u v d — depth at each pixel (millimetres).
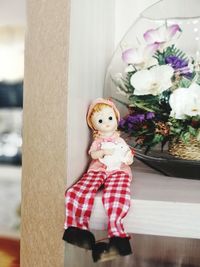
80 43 300
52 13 267
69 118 272
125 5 480
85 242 248
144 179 356
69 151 275
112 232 248
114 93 390
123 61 369
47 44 269
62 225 271
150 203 264
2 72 1016
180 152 341
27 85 277
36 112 275
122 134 358
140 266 469
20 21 992
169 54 344
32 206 278
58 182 271
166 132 334
